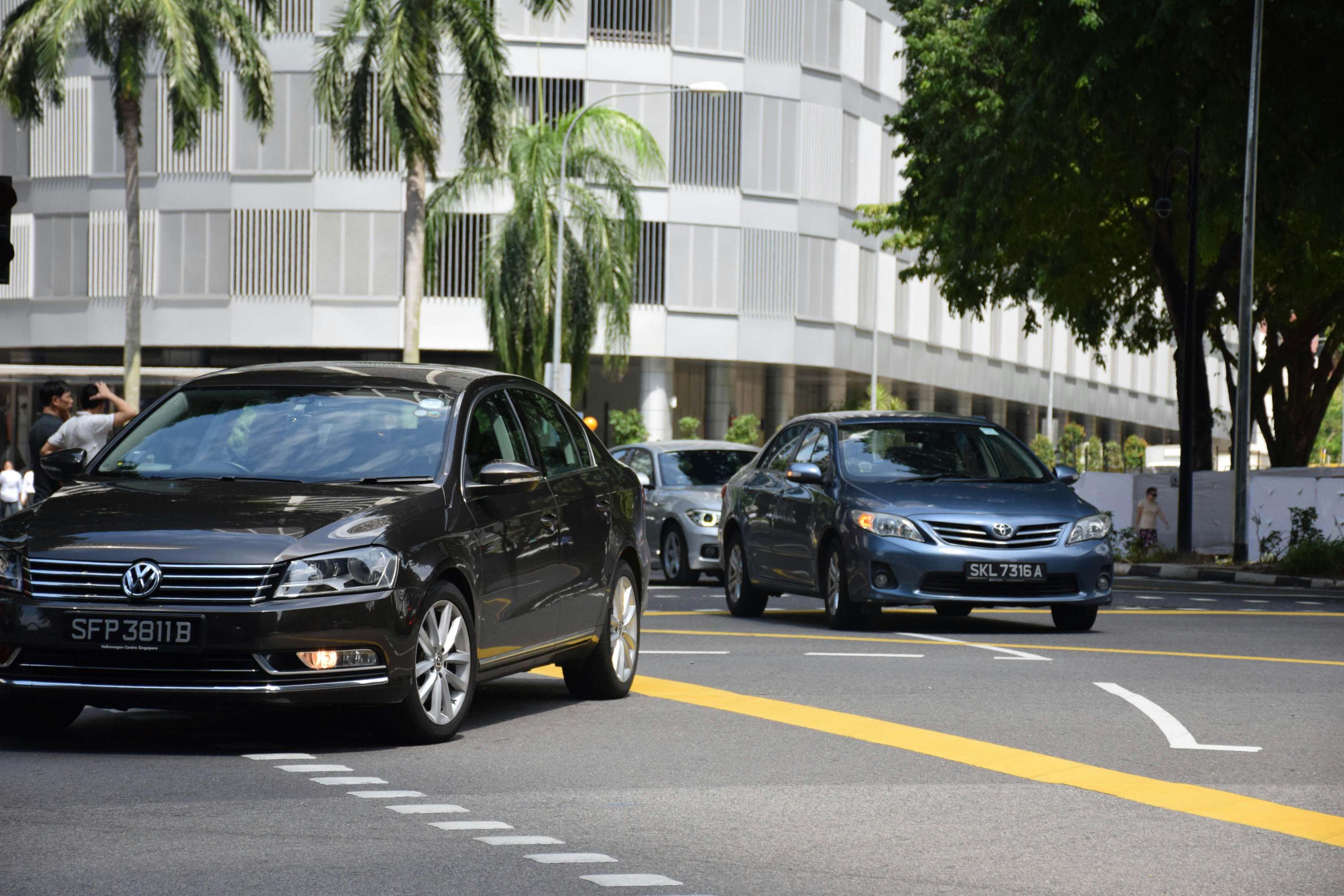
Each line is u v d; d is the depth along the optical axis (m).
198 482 15.27
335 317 93.81
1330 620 30.11
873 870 10.23
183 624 13.55
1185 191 60.56
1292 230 58.62
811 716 16.67
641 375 98.75
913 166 61.66
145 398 82.56
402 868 10.09
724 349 98.19
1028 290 63.12
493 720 16.39
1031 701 17.89
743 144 98.62
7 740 14.88
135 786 12.61
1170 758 14.37
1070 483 27.83
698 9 97.31
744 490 30.28
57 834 10.92
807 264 101.38
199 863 10.13
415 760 13.93
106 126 95.94
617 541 18.23
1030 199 58.03
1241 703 17.86
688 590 37.62
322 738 15.09
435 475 15.43
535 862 10.34
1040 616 30.06
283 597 13.62
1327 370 72.94
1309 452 73.56
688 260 97.31
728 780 13.21
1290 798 12.66
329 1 93.62
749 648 23.36
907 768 13.83
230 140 94.44
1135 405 166.25
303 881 9.73
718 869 10.20
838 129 103.31
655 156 75.25
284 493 14.73
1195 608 33.97
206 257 94.69
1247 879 10.07
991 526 25.36
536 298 73.19
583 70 95.62
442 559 14.71
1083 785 13.13
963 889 9.75
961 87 57.66
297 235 94.00
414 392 16.39
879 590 25.45
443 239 72.75
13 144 98.00
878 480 26.81
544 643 16.64
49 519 14.31
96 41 72.44
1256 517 57.25
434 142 64.44
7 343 98.38
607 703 17.73
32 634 13.71
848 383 114.50
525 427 17.34
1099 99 46.62
